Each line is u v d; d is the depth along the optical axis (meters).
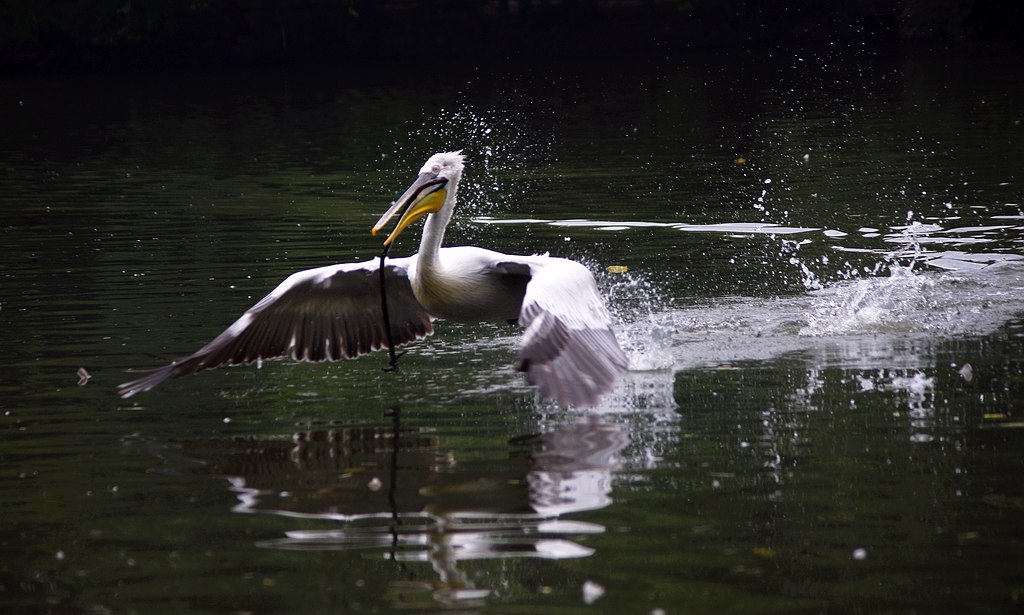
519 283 10.34
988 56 46.75
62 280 15.24
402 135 31.95
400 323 10.66
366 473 8.34
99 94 44.41
